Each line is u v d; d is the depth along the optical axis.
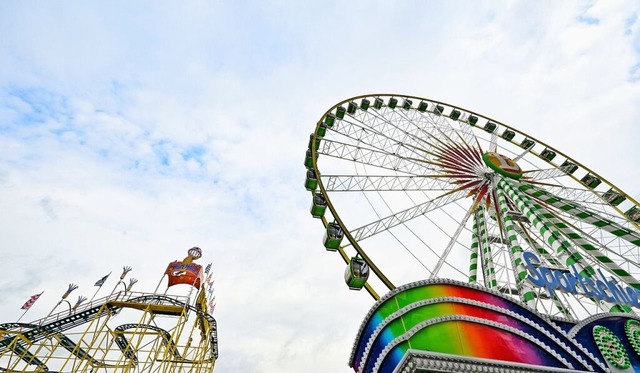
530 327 12.46
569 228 22.14
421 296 12.34
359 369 12.59
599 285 16.56
